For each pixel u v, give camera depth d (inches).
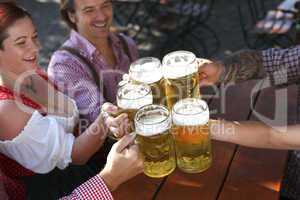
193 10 154.3
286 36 135.0
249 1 158.7
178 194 60.5
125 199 60.4
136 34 159.0
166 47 156.0
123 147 57.8
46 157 66.9
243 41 158.9
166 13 157.6
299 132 58.5
